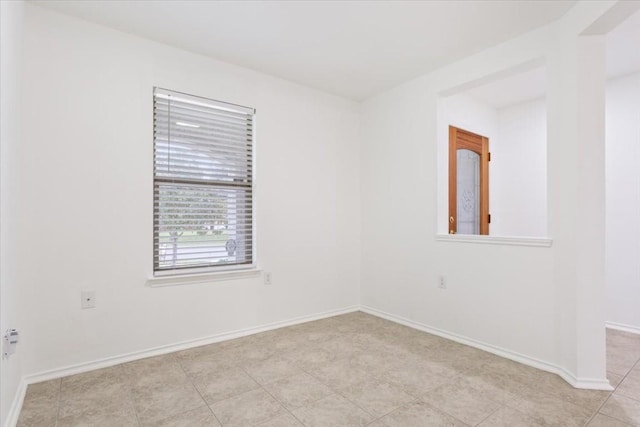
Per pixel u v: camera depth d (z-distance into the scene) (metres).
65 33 2.21
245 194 3.02
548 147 2.27
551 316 2.24
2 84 1.49
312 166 3.43
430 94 3.07
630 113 3.11
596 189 2.01
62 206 2.18
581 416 1.70
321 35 2.46
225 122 2.89
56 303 2.15
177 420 1.68
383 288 3.51
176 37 2.49
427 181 3.09
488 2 2.05
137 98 2.46
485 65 2.64
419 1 2.06
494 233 4.07
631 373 2.19
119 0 2.06
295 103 3.31
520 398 1.88
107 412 1.74
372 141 3.68
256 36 2.47
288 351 2.56
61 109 2.19
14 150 1.80
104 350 2.31
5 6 1.52
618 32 2.41
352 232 3.76
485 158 3.98
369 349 2.61
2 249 1.50
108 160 2.34
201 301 2.72
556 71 2.23
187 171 2.71
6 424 1.55
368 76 3.16
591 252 2.01
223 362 2.36
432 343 2.74
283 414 1.73
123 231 2.39
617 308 3.14
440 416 1.71
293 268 3.27
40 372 2.09
